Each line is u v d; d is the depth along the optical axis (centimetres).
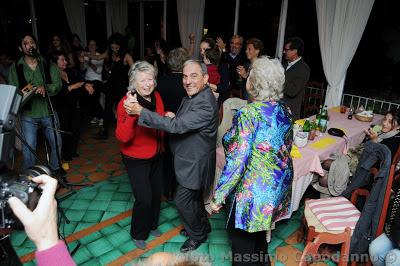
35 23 679
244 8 551
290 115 167
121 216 276
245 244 183
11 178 72
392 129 291
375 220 202
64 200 296
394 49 432
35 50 262
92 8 777
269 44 526
